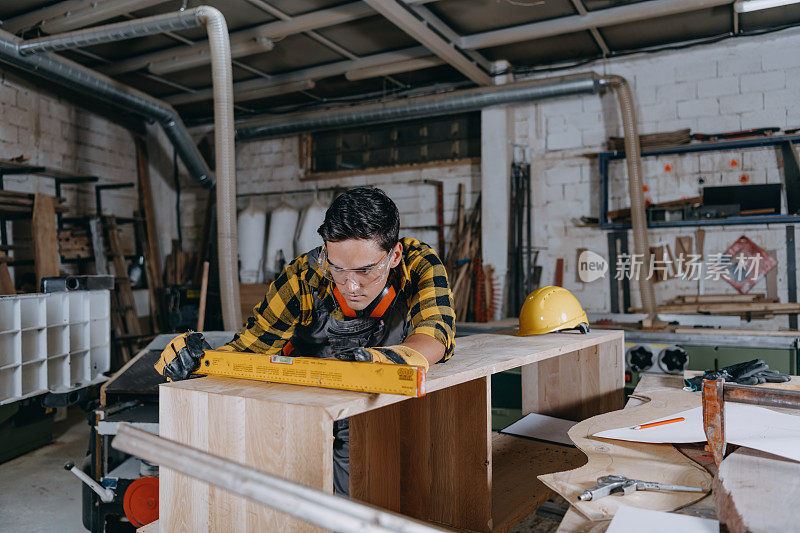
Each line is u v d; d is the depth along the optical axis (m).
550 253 4.52
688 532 0.75
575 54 4.38
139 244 5.52
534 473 1.65
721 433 0.98
